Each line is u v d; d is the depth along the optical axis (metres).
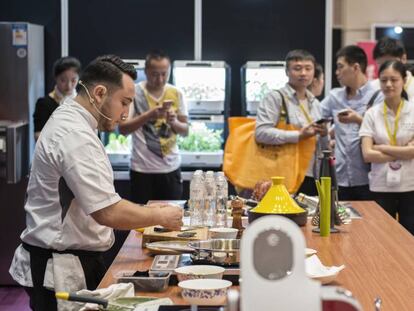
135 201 7.34
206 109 8.05
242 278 1.86
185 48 8.27
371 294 3.15
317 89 7.49
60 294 2.78
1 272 7.60
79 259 3.71
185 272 3.22
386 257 3.88
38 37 7.92
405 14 9.47
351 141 6.77
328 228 4.43
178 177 7.45
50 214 3.67
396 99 6.26
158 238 4.10
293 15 8.27
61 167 3.54
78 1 8.19
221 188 4.70
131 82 3.79
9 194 7.48
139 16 8.22
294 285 1.85
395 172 6.29
